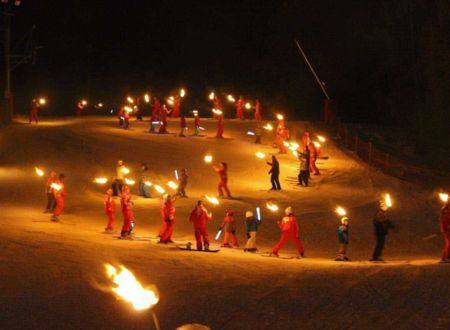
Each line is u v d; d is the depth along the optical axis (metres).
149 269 16.42
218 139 49.62
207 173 39.34
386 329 10.47
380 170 44.03
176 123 57.41
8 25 56.34
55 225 24.80
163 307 12.04
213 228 26.89
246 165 41.84
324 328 10.60
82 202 30.81
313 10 78.00
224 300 12.57
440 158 54.25
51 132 49.84
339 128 54.09
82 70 88.06
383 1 70.56
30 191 32.22
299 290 13.48
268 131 53.44
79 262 16.92
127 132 51.44
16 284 14.14
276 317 11.30
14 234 21.48
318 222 28.95
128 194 22.97
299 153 38.09
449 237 19.69
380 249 21.12
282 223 21.59
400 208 33.88
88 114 78.56
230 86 83.38
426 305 11.88
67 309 11.93
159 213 29.05
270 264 18.30
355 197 35.97
